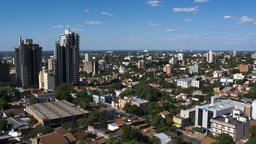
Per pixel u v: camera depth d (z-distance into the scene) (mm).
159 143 197875
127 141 188125
